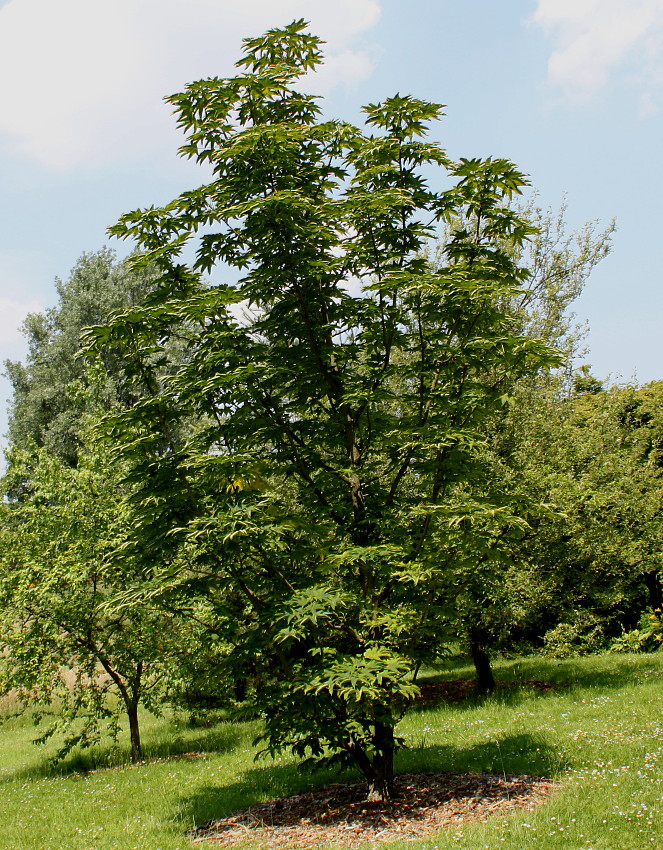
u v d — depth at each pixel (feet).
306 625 23.88
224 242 26.76
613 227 55.57
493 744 30.66
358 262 26.04
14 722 65.82
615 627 69.26
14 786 38.52
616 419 59.21
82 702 41.93
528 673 52.70
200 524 22.67
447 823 20.71
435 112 25.58
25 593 40.86
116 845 22.89
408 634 25.02
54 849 23.48
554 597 48.62
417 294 26.53
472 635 46.62
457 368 26.99
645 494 51.57
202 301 23.59
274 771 32.53
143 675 43.19
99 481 43.27
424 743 33.76
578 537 43.57
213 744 44.42
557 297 55.06
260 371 24.12
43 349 119.44
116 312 24.48
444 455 25.71
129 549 25.27
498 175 25.75
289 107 27.04
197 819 25.72
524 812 20.53
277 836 21.86
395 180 26.07
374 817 22.35
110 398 70.54
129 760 43.75
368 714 23.00
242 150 24.08
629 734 29.07
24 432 110.52
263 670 29.73
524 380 50.39
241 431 25.86
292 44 27.27
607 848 17.02
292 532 25.02
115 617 42.27
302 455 26.45
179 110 25.63
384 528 25.44
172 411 25.80
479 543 24.00
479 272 25.73
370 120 25.90
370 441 27.86
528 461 45.62
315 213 24.36
